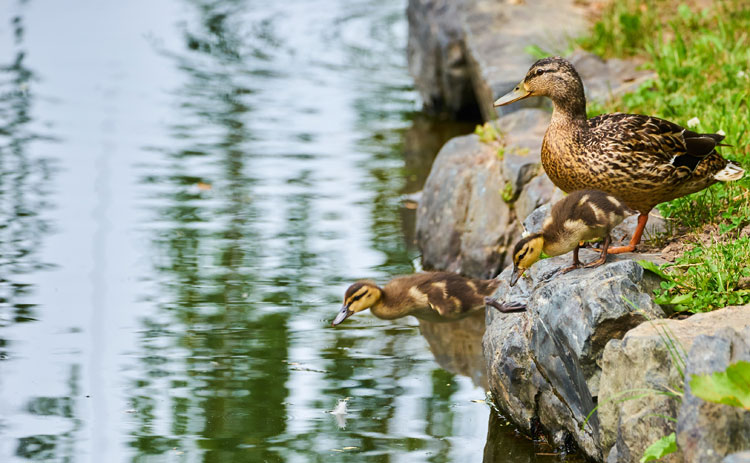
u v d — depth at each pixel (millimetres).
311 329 11719
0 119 19875
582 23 18797
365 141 19250
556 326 8438
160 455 8914
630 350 7500
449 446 9078
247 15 28031
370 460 8797
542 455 8844
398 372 10656
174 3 29312
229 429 9383
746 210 9750
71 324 11703
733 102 12539
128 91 21750
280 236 14672
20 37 25531
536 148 13750
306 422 9555
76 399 9969
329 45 25453
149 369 10648
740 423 6527
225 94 21781
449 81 20391
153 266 13461
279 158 18141
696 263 8883
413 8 23016
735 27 16062
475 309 11852
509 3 20219
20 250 13930
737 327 7434
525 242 9086
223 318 11961
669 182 9359
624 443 7402
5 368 10609
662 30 17047
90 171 17234
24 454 8914
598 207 8812
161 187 16562
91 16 27688
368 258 13953
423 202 14531
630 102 13805
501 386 9492
